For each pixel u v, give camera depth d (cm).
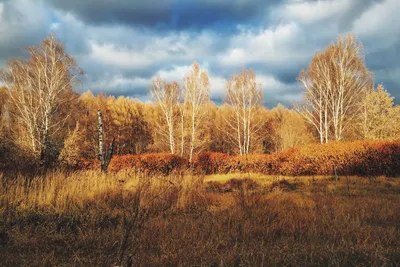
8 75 2433
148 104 5459
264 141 4703
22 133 1942
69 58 2508
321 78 2739
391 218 592
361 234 470
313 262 369
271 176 1716
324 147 1716
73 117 2777
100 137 1042
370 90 2453
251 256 385
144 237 459
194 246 429
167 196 748
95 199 704
